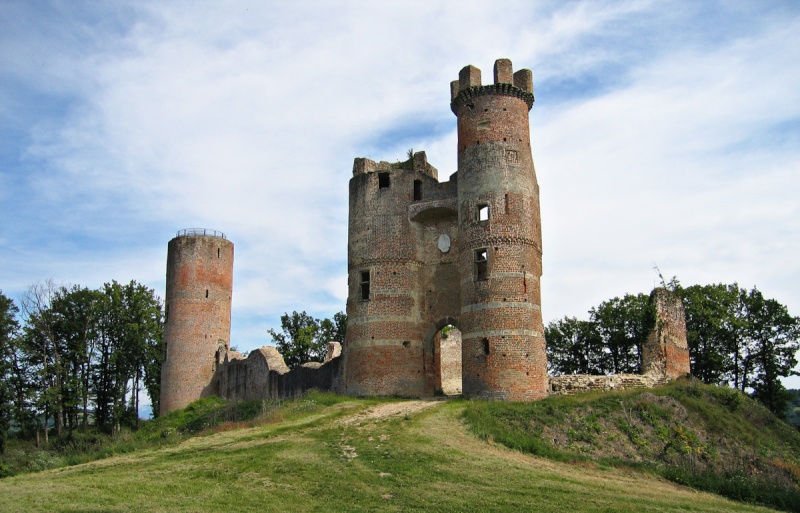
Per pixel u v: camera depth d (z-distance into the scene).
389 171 48.97
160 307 75.62
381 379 45.19
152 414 77.19
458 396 42.38
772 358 61.59
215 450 29.27
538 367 40.19
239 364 65.94
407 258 47.19
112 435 64.38
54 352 68.38
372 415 36.22
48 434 69.38
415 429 31.81
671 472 27.84
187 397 67.12
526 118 44.88
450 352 59.12
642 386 42.94
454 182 46.84
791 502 25.11
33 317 68.50
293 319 84.44
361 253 48.03
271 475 24.45
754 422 40.91
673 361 46.19
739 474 30.67
